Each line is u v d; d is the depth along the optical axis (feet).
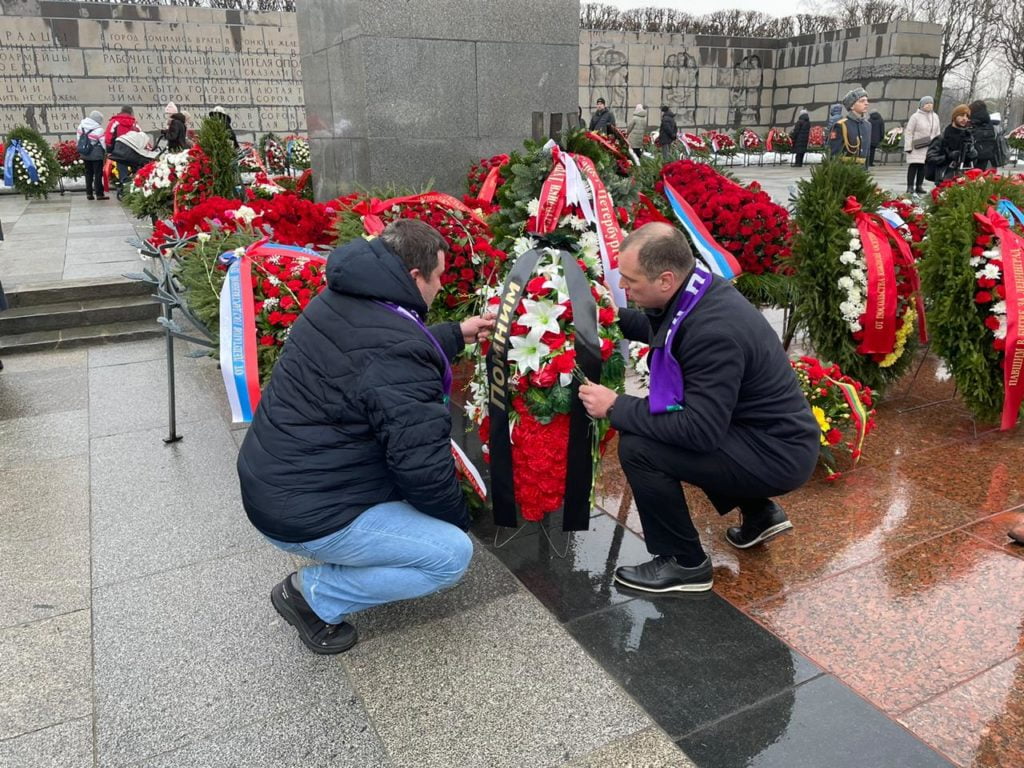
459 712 7.37
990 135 42.86
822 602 8.98
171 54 76.79
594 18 117.29
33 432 14.82
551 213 10.53
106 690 7.81
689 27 121.19
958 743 6.86
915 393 16.05
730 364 7.96
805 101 101.76
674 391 8.32
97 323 21.67
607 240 10.24
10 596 9.51
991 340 13.41
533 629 8.59
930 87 93.20
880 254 13.89
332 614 7.93
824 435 11.84
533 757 6.81
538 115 13.00
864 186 14.70
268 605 9.21
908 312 14.51
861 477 12.19
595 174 10.71
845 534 10.48
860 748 6.81
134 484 12.54
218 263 12.37
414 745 6.98
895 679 7.68
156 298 13.21
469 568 9.87
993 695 7.41
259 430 7.39
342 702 7.55
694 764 6.68
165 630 8.77
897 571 9.56
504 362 8.84
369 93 19.48
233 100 79.82
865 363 14.85
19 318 20.92
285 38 79.82
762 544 10.31
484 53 20.36
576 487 9.35
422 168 20.53
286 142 62.75
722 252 14.60
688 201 16.55
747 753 6.78
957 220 13.33
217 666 8.13
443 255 7.70
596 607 9.00
